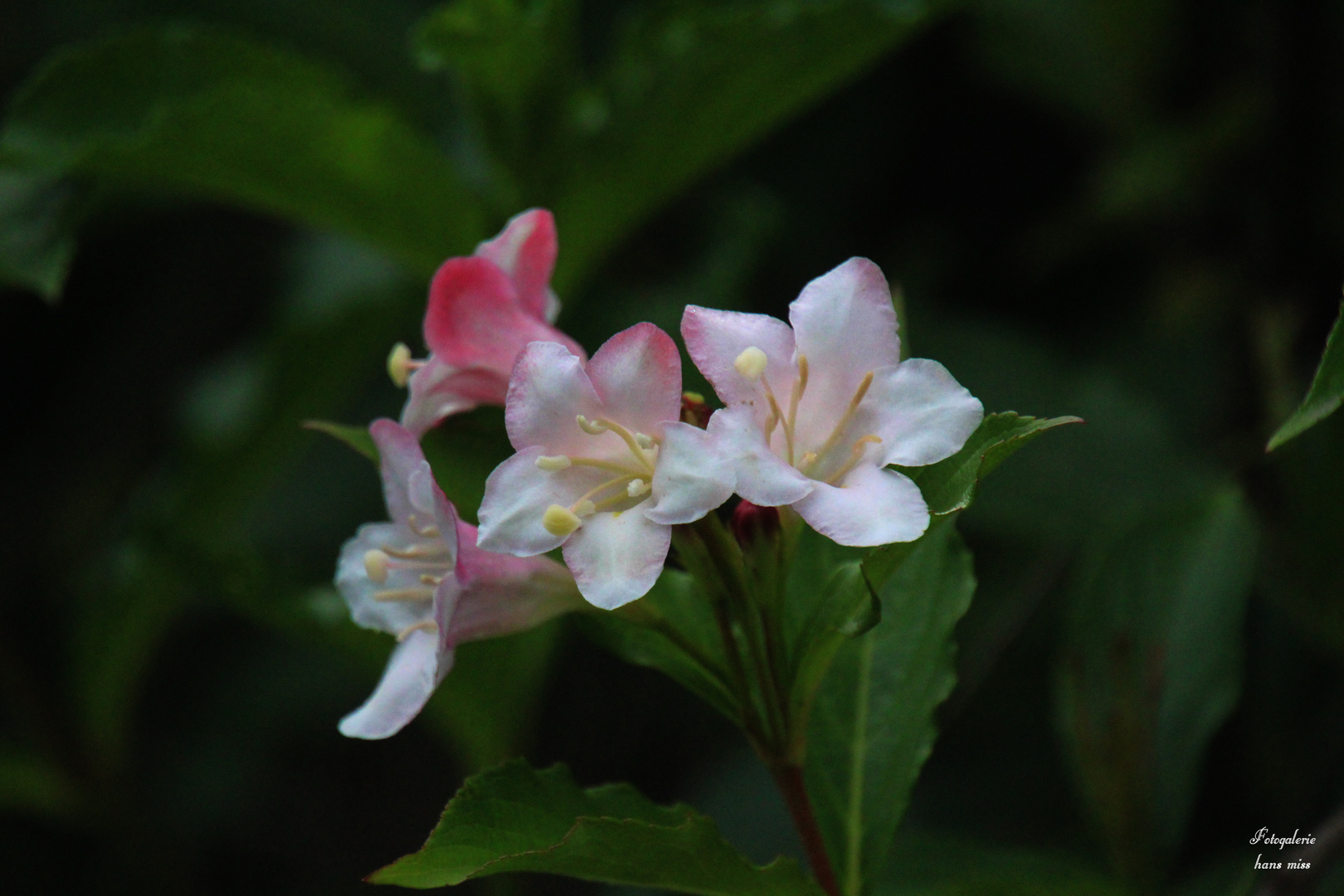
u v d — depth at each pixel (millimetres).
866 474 452
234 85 534
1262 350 566
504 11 534
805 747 479
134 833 598
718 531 460
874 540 444
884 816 481
